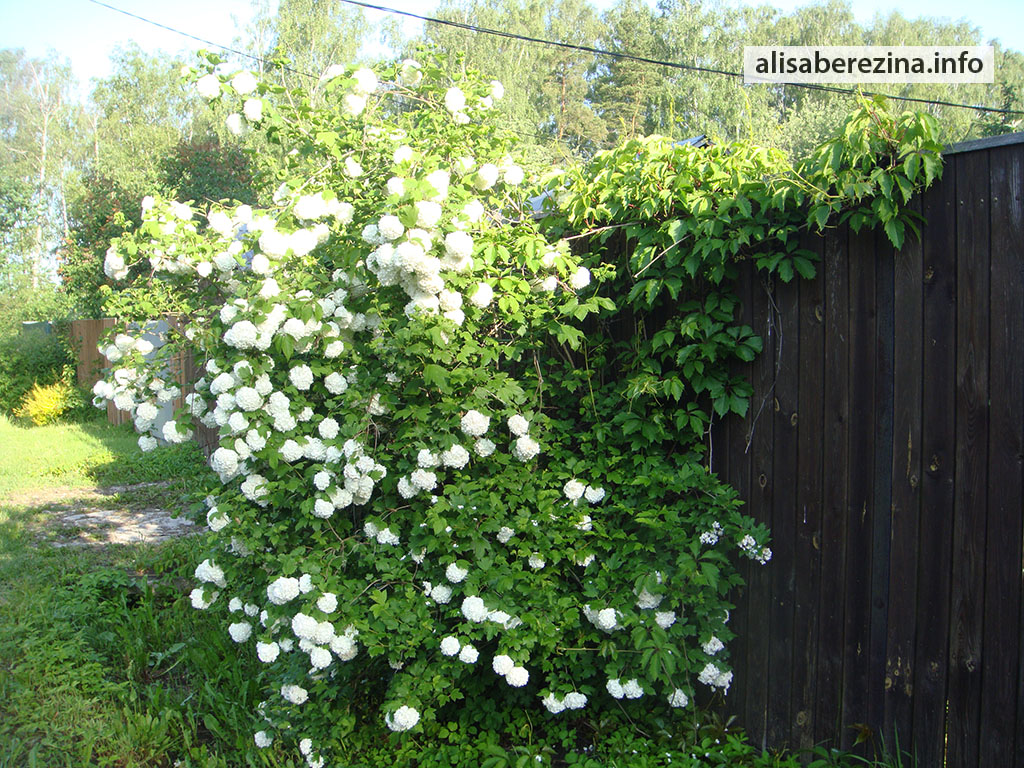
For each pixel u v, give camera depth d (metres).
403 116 3.77
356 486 2.87
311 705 2.94
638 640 2.63
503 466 3.09
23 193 20.09
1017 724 2.20
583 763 2.81
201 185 15.42
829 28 27.30
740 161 2.89
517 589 2.86
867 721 2.55
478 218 3.07
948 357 2.35
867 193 2.37
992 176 2.25
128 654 3.73
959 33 29.22
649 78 23.48
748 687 2.94
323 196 3.26
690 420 2.96
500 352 3.10
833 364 2.65
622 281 3.30
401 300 3.07
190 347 3.47
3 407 14.10
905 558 2.46
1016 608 2.21
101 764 2.95
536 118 23.19
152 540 5.88
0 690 3.35
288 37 24.19
